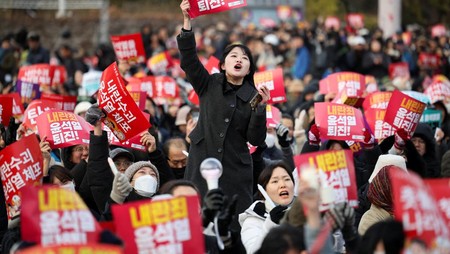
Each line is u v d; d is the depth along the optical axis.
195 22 96.62
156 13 100.88
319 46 61.53
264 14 88.25
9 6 93.62
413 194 14.14
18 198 19.02
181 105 34.84
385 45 58.44
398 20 73.38
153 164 22.12
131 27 96.56
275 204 19.19
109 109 21.27
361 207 21.38
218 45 64.06
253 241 18.44
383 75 53.06
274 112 27.30
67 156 23.91
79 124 23.42
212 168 16.11
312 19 101.44
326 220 15.85
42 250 13.25
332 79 31.31
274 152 26.78
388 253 14.62
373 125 26.17
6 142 25.67
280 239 15.01
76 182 22.31
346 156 16.91
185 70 20.33
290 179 19.28
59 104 31.31
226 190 20.06
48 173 20.77
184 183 16.75
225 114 20.16
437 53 60.53
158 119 32.38
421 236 14.08
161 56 45.81
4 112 24.89
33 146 19.09
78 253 13.29
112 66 21.17
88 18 93.81
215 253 17.03
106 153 20.36
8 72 52.34
